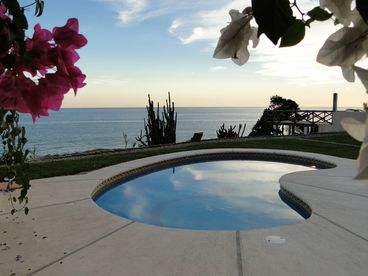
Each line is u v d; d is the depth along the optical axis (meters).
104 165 7.83
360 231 3.76
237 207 6.18
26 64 0.68
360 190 5.55
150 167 8.16
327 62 0.51
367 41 0.50
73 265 2.98
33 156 8.58
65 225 3.93
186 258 3.12
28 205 4.64
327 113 16.88
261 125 17.80
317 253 3.22
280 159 9.60
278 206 6.11
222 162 9.87
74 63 0.72
